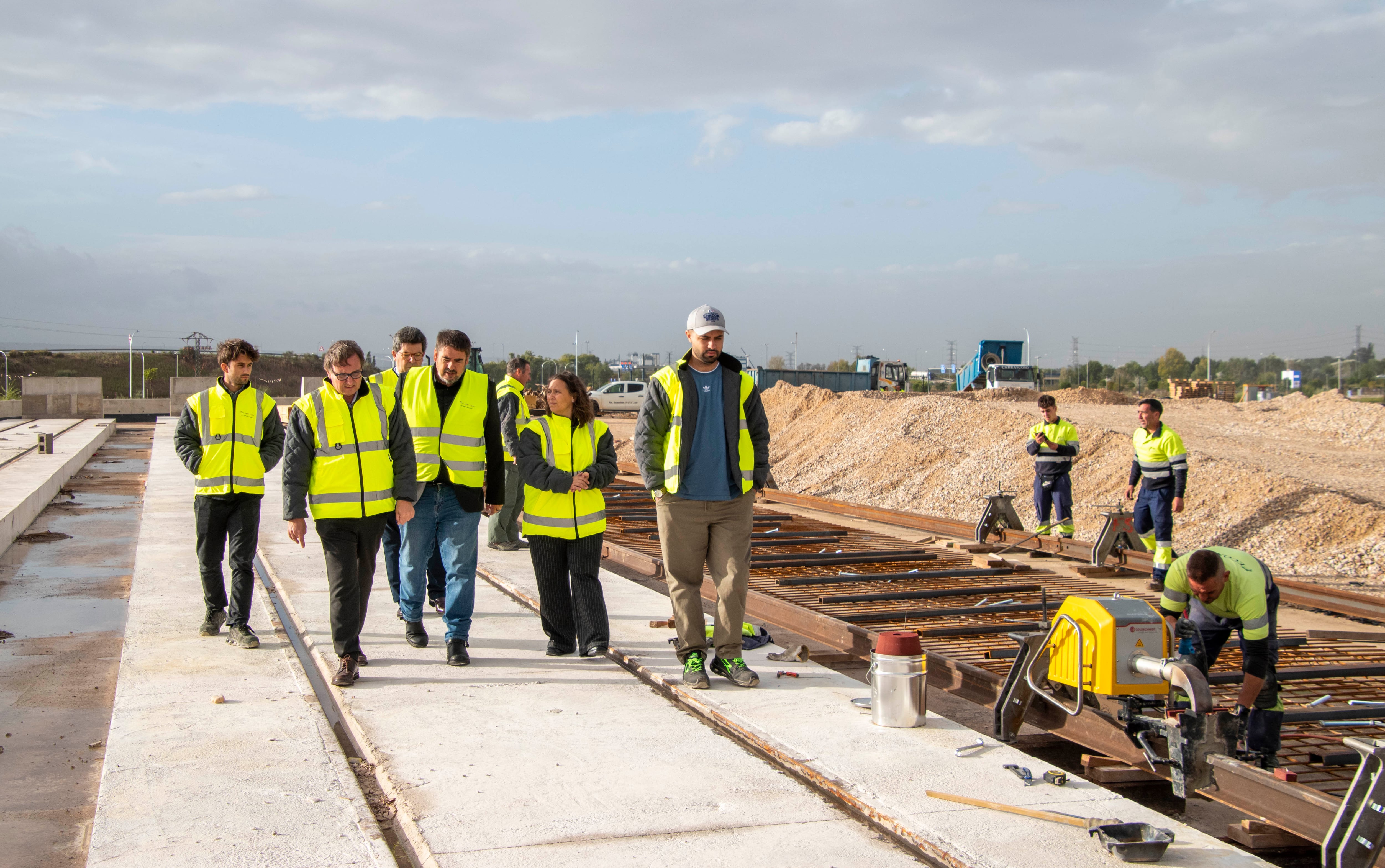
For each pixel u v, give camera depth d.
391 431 5.56
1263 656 4.41
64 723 5.26
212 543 6.29
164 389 66.38
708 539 5.42
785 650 6.00
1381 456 17.41
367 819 3.61
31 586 8.93
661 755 4.31
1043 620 5.73
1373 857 3.17
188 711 4.86
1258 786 3.66
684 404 5.22
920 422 20.36
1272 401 26.27
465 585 5.81
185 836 3.46
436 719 4.78
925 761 4.20
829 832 3.58
